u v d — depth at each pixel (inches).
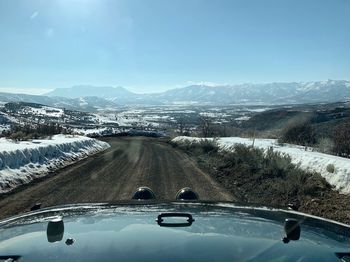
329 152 821.2
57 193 522.0
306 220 117.1
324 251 88.0
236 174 692.1
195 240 91.6
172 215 112.8
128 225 104.3
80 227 102.2
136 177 678.5
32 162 763.4
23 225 106.8
